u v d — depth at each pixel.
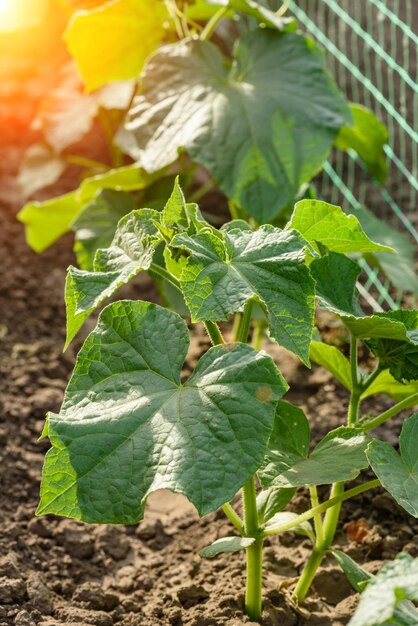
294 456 2.35
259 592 2.59
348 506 3.26
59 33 6.92
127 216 2.38
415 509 2.04
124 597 3.03
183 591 2.85
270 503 2.48
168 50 3.75
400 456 2.21
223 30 4.68
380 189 5.26
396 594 1.75
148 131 3.60
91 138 6.02
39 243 4.72
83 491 2.00
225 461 1.93
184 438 1.98
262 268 2.04
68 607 2.89
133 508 1.97
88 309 2.16
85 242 4.02
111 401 2.11
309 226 2.35
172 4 3.92
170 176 4.17
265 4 4.43
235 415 1.97
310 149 3.46
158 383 2.12
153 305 2.22
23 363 4.35
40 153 5.29
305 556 3.06
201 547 3.24
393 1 6.19
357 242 2.38
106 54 4.09
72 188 5.79
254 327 4.55
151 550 3.31
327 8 6.12
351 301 2.40
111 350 2.17
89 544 3.26
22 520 3.38
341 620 2.69
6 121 6.31
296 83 3.60
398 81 5.69
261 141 3.47
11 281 5.01
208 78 3.69
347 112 3.53
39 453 3.80
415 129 5.42
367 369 4.07
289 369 4.16
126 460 2.01
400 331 2.24
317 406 3.93
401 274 3.88
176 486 1.92
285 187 3.43
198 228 2.28
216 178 3.43
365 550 3.07
